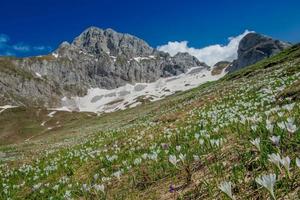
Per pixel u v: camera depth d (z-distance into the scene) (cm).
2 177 2175
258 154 718
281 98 1700
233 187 632
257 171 649
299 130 711
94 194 1013
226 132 1150
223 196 605
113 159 1485
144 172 1025
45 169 1870
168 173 930
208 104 3156
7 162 3142
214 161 830
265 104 1819
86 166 1655
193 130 1620
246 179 645
